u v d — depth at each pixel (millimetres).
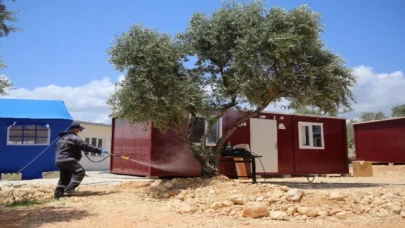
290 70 11195
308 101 11688
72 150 10203
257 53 10641
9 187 11242
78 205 8609
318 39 11453
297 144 17375
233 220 6766
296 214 7102
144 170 13875
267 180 14555
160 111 10469
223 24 11438
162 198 9430
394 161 24000
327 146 18422
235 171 15023
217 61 11945
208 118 11664
